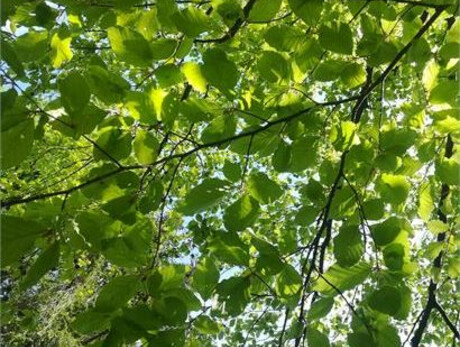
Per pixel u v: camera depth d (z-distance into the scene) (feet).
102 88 6.56
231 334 18.81
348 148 8.13
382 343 6.72
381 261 7.07
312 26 7.00
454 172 8.81
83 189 6.75
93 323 6.32
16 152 5.66
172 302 6.32
